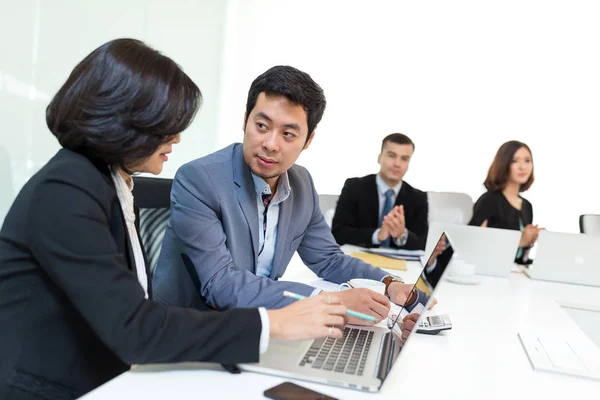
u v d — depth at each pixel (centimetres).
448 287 199
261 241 158
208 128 467
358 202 316
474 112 490
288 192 157
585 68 466
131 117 87
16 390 85
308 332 94
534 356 114
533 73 477
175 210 141
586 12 462
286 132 136
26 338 87
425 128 499
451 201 357
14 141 231
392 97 501
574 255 223
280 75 134
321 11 499
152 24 354
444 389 93
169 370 91
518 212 344
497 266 229
